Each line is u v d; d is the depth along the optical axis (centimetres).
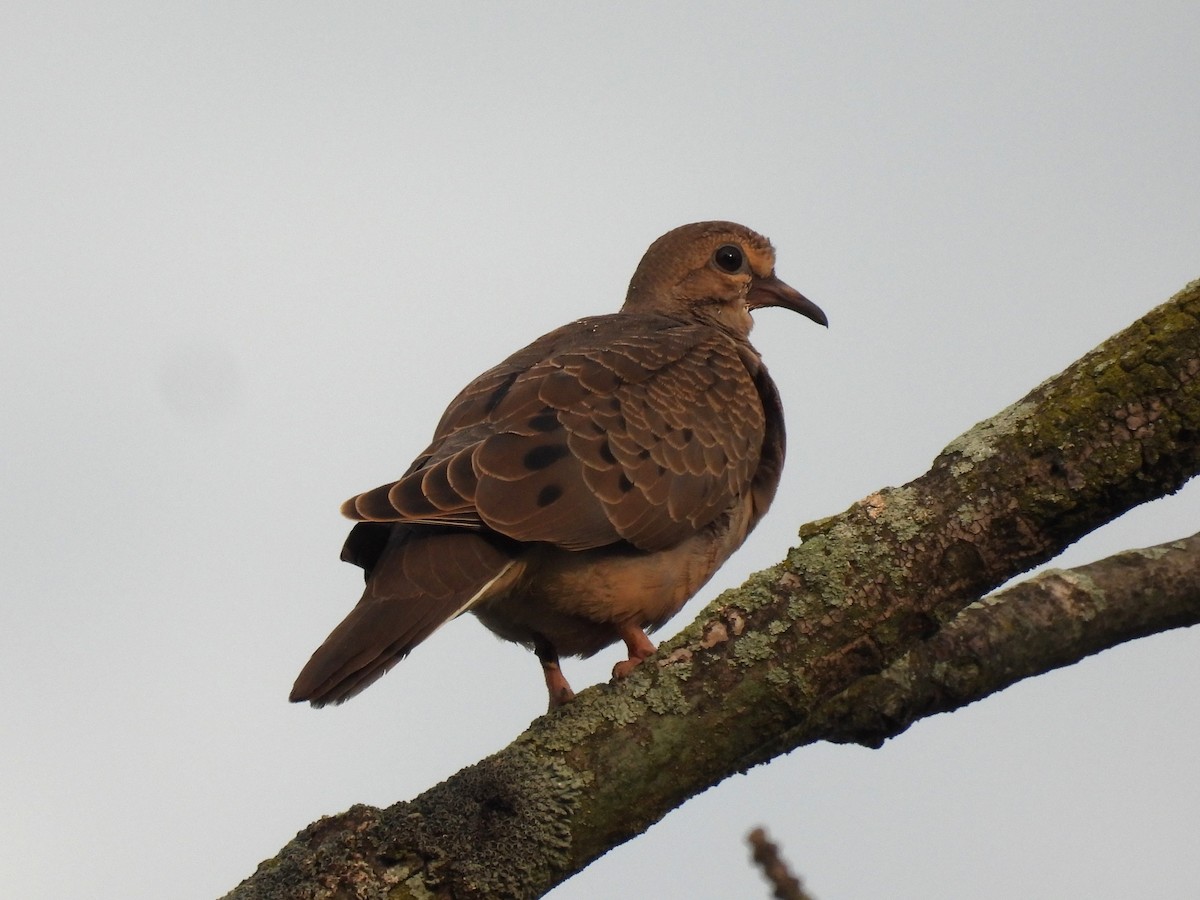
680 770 727
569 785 712
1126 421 719
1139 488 723
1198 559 930
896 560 736
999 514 734
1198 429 709
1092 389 727
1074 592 917
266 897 681
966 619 905
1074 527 735
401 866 691
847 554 740
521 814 704
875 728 895
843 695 888
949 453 757
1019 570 746
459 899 692
